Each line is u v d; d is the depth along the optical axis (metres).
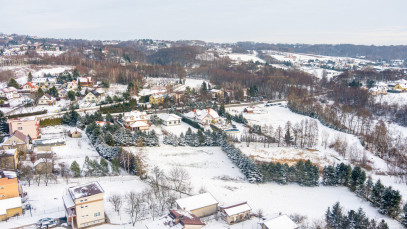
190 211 77.38
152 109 193.12
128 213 78.88
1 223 71.69
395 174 113.00
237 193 93.50
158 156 119.88
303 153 128.88
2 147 110.31
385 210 83.56
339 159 124.50
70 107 176.38
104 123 148.88
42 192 87.00
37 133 133.25
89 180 95.94
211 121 165.88
